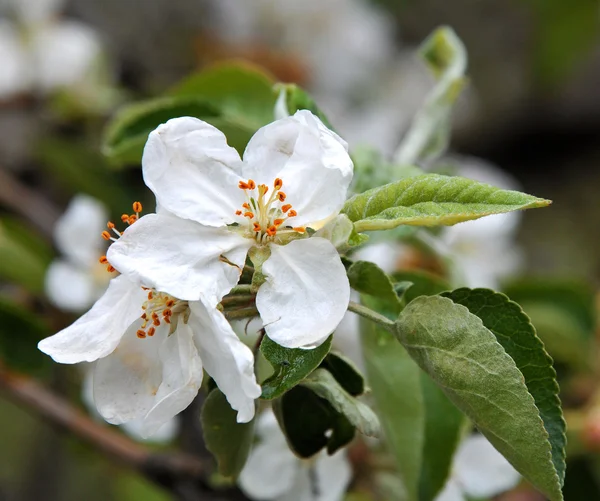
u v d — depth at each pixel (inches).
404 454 16.7
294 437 15.6
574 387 21.3
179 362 15.0
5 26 28.0
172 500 22.6
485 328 14.7
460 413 16.6
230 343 14.3
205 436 15.4
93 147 27.2
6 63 27.7
